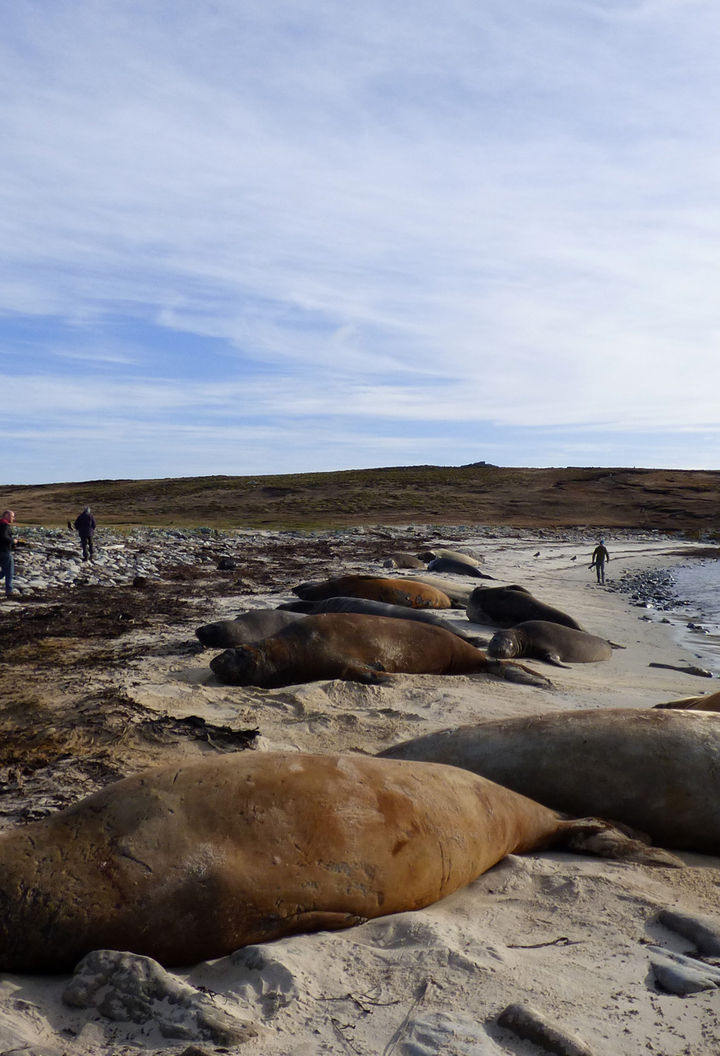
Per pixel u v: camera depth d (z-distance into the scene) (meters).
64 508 70.25
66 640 11.82
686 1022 3.21
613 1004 3.33
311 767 4.31
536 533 52.44
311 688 9.07
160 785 3.97
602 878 4.66
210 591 18.11
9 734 7.13
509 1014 3.14
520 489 73.00
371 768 4.52
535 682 10.51
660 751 5.73
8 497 78.19
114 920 3.53
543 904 4.34
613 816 5.71
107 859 3.65
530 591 22.53
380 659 10.33
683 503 66.50
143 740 6.90
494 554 36.16
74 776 5.98
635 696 9.92
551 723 6.05
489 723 6.25
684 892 4.63
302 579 21.61
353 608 13.09
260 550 31.34
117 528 40.38
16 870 3.57
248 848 3.82
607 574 30.02
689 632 16.64
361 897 4.00
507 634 12.58
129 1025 3.11
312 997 3.32
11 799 5.54
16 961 3.48
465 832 4.55
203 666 10.18
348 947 3.74
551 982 3.49
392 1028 3.12
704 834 5.64
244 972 3.53
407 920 3.98
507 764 5.88
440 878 4.33
